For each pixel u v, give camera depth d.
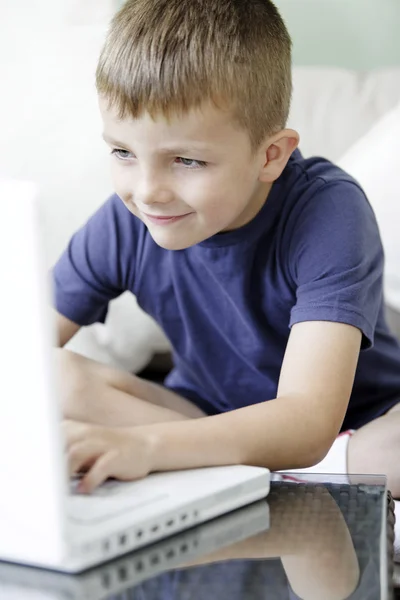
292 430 1.08
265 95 1.24
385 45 2.65
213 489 0.90
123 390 1.33
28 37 2.29
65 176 2.13
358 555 0.80
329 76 2.37
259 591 0.72
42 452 0.73
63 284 1.57
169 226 1.21
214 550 0.82
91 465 0.92
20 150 2.16
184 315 1.49
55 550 0.75
